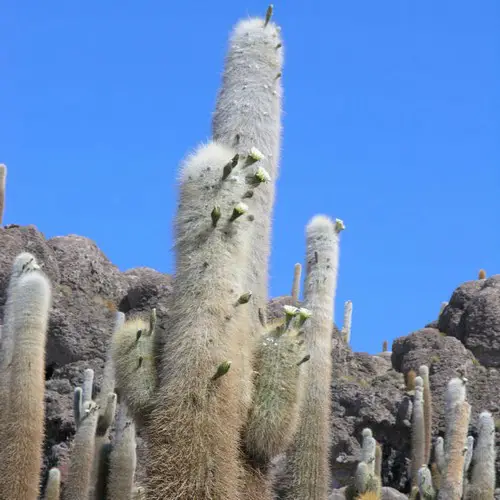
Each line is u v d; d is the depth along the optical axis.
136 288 26.61
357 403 25.09
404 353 28.45
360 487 13.63
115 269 28.11
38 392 9.94
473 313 28.64
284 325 8.29
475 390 26.25
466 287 30.00
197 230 7.46
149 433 7.26
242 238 7.59
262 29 9.10
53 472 13.65
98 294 27.05
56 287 26.28
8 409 9.85
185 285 7.38
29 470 9.77
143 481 7.32
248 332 7.73
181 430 7.05
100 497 13.54
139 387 7.62
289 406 8.03
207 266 7.38
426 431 20.38
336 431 24.45
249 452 7.95
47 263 26.42
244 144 8.71
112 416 14.30
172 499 6.93
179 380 7.16
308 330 11.51
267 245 8.74
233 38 9.11
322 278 11.79
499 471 22.73
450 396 13.83
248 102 8.81
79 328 24.91
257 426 7.91
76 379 23.55
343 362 28.20
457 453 13.58
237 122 8.77
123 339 7.84
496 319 28.17
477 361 27.62
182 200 7.61
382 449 24.58
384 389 25.67
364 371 28.41
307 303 11.68
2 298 25.12
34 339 9.98
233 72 8.95
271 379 8.02
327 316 11.63
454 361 27.09
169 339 7.36
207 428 7.07
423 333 28.34
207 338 7.22
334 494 19.20
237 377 7.32
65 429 21.94
